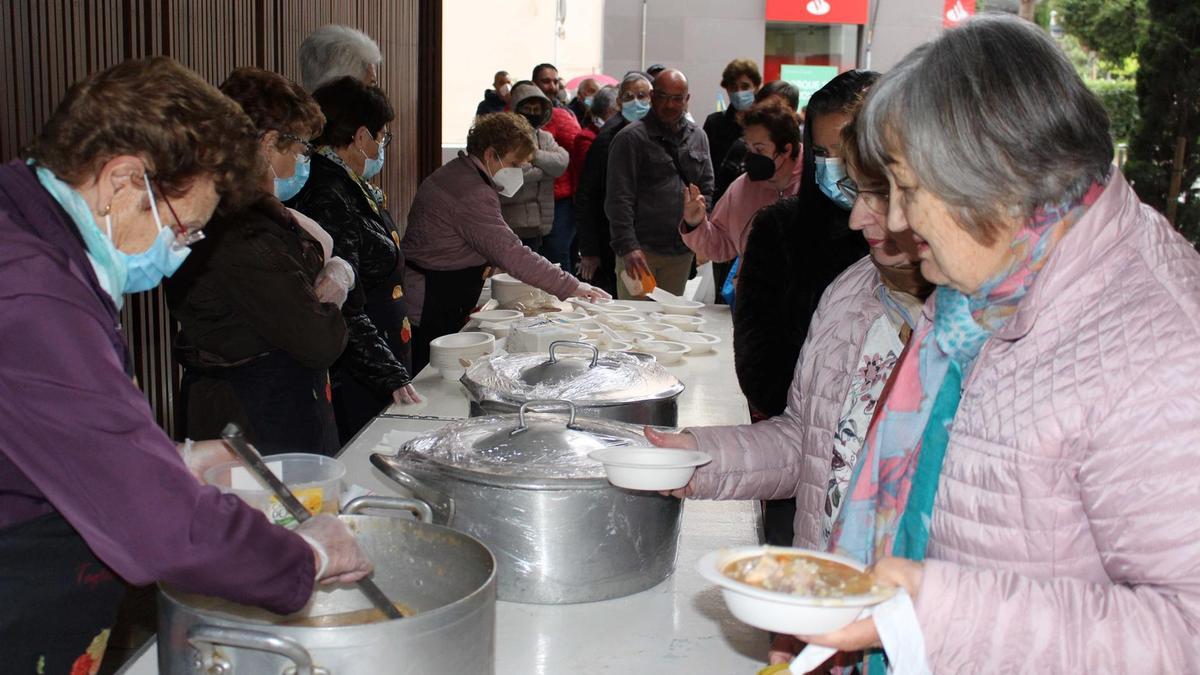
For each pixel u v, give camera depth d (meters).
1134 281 0.84
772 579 0.82
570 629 1.32
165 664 0.96
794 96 4.17
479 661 0.99
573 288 3.32
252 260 1.90
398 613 1.05
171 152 1.02
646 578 1.41
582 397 1.74
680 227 3.11
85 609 1.18
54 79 2.56
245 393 1.99
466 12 10.45
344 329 2.08
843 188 1.45
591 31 10.91
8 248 0.92
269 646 0.88
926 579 0.82
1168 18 7.08
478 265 3.41
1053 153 0.82
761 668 1.23
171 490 0.91
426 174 5.65
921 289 1.19
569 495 1.31
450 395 2.46
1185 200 7.05
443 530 1.12
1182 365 0.79
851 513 1.09
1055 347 0.85
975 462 0.89
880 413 1.09
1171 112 7.10
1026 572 0.86
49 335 0.90
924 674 0.82
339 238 2.54
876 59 10.65
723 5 10.56
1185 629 0.77
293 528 1.12
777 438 1.40
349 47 3.01
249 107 2.03
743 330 1.88
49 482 0.92
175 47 3.08
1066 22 8.30
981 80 0.83
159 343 3.14
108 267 1.06
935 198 0.88
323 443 2.11
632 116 5.06
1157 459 0.78
